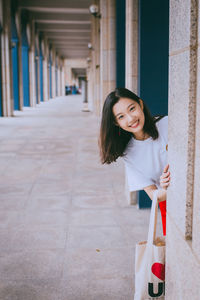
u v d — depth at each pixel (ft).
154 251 6.14
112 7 38.68
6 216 14.61
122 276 9.96
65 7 81.20
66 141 33.47
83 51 184.03
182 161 5.03
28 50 90.53
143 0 14.24
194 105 4.68
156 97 14.80
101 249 11.62
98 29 59.36
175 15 5.16
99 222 13.96
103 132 7.27
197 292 4.56
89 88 121.70
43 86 126.72
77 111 75.20
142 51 14.53
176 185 5.36
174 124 5.39
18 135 37.47
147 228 13.34
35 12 93.97
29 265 10.62
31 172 21.94
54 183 19.53
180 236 5.20
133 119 6.84
